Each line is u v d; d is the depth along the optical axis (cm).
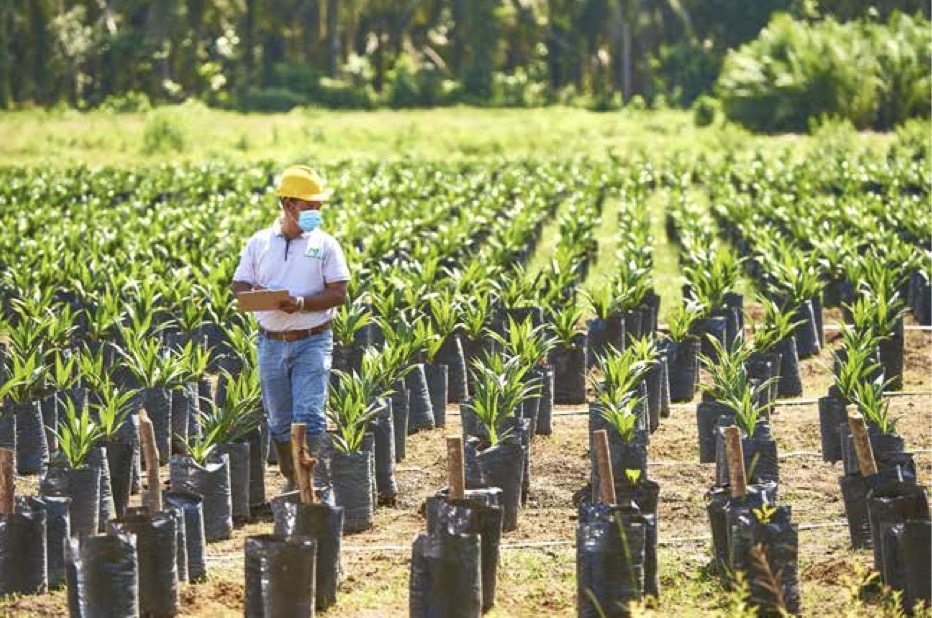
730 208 2823
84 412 1190
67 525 1087
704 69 9706
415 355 1608
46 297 1744
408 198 3319
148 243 2273
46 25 9144
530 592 1052
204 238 2369
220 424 1248
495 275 2084
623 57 9825
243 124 7900
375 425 1308
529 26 10138
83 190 3544
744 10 10106
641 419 1449
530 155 5438
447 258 2331
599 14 9788
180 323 1742
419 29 10425
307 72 9738
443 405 1595
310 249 1220
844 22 9644
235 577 1098
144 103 8881
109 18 9519
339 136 6756
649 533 1002
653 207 3641
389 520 1265
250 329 1562
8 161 5822
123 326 1647
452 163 4491
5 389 1373
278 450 1265
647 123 7675
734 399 1305
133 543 959
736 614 873
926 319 2123
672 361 1717
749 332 2070
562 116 8475
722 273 1939
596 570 972
